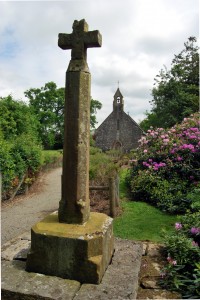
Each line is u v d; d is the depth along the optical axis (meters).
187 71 22.45
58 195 9.72
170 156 7.43
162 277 3.06
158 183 6.66
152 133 8.73
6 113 15.63
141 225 4.98
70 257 2.78
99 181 7.13
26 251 3.41
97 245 2.82
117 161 10.43
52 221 3.16
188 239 3.48
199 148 7.16
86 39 3.06
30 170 10.46
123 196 7.26
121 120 35.31
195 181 6.70
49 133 33.59
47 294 2.52
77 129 3.04
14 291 2.57
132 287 2.66
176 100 21.09
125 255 3.38
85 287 2.65
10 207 7.85
